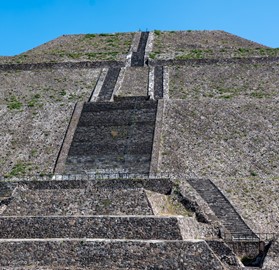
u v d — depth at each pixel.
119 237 27.17
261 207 33.06
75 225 28.09
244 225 30.98
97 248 25.39
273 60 59.97
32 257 25.64
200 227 29.89
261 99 49.53
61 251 25.61
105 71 60.59
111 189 33.38
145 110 47.78
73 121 46.84
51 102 51.97
